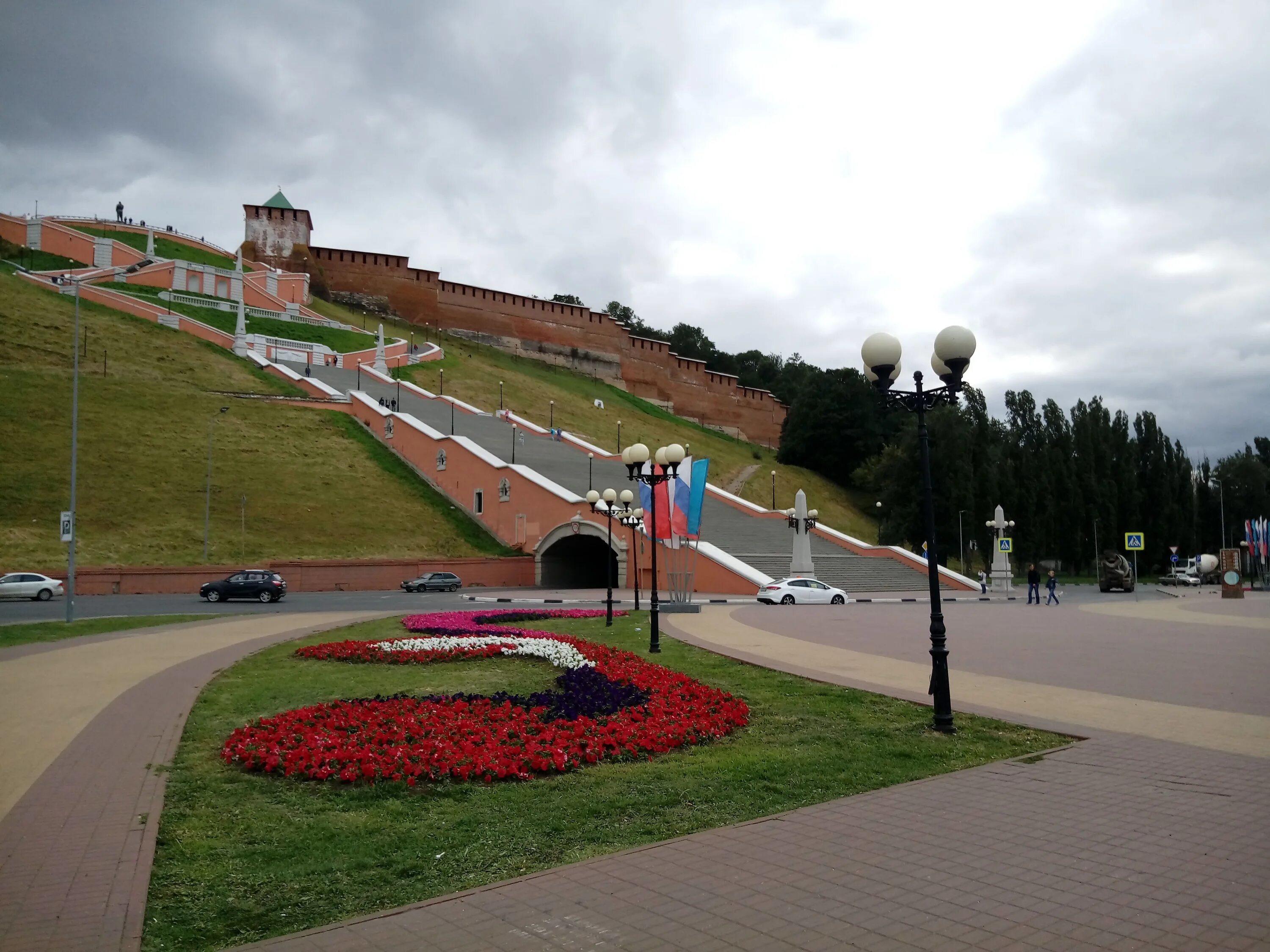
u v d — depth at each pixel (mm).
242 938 4809
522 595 38875
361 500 52344
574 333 120125
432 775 7840
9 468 45062
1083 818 6414
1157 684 12641
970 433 64125
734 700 10984
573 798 7281
